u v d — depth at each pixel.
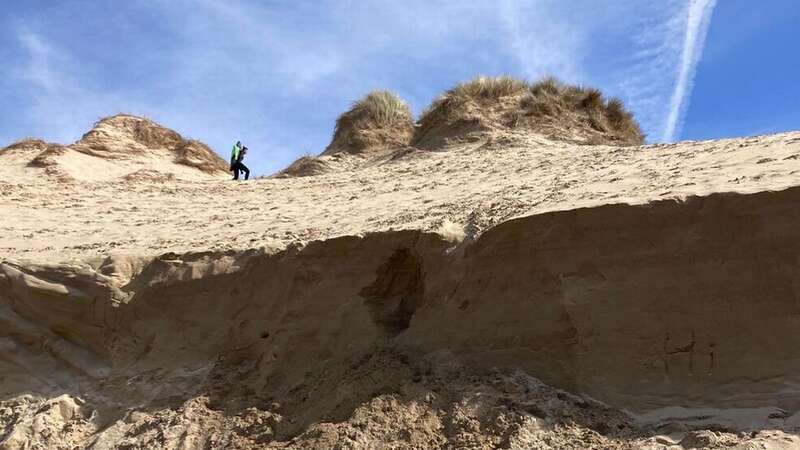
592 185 8.45
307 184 14.97
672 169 8.18
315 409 7.17
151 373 8.76
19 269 10.16
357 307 7.96
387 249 8.05
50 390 9.29
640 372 6.14
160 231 12.08
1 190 15.29
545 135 15.62
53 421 8.59
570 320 6.55
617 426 5.93
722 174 7.23
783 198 5.91
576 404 6.25
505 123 16.25
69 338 9.75
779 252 5.83
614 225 6.54
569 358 6.54
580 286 6.58
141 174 18.27
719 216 6.12
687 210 6.27
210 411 7.75
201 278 9.16
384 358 7.33
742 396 5.68
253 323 8.56
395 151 17.12
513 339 6.87
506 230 7.14
